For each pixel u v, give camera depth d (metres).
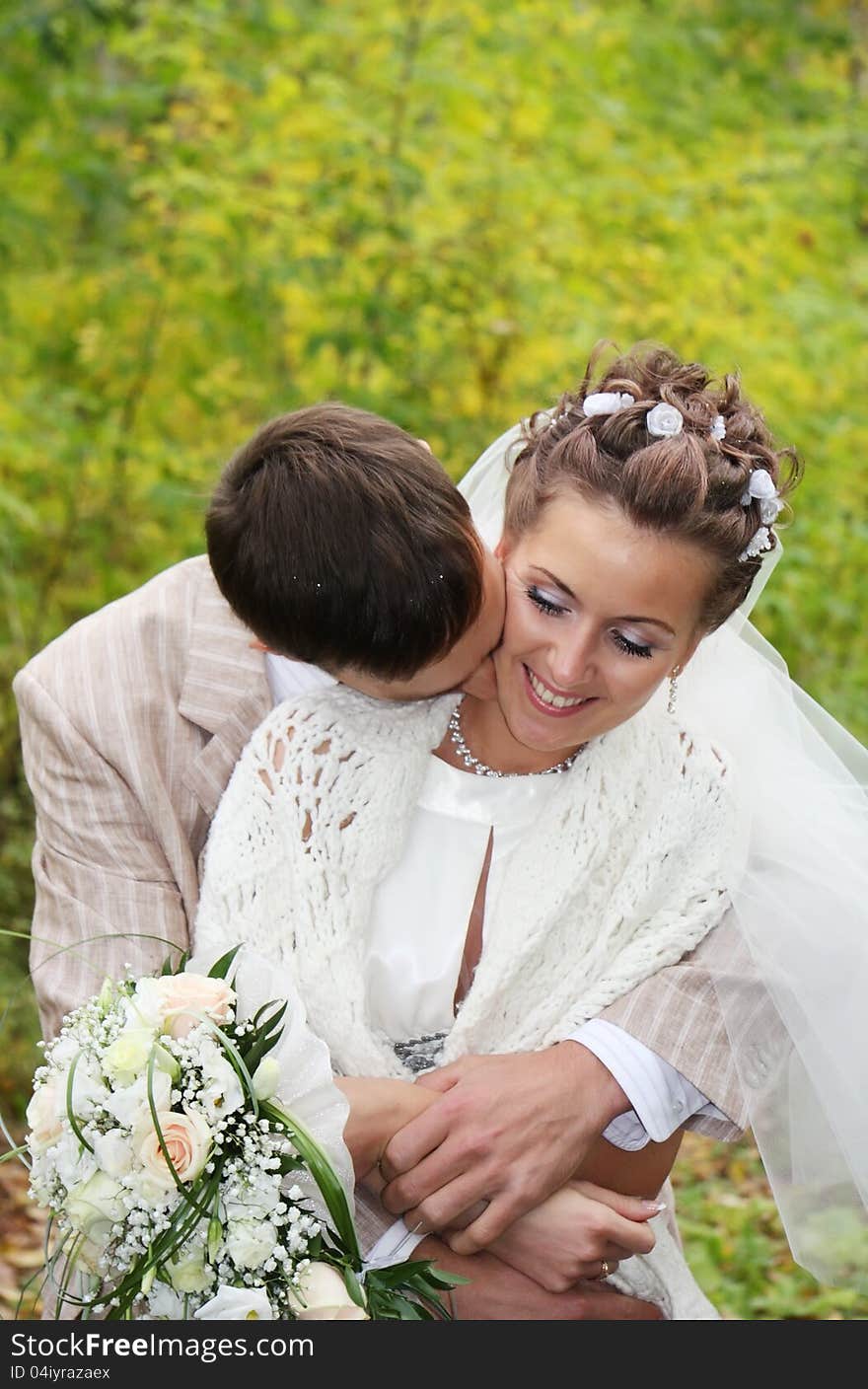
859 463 5.88
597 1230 2.18
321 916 2.23
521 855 2.33
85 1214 1.86
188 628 2.48
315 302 5.20
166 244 5.32
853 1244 2.34
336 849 2.26
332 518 2.04
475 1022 2.26
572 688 2.12
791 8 7.13
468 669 2.18
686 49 6.34
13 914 5.18
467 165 5.23
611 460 2.08
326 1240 2.05
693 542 2.08
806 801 2.43
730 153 6.02
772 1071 2.30
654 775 2.35
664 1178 2.38
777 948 2.28
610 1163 2.30
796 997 2.27
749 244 5.70
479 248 5.19
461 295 5.13
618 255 5.47
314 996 2.20
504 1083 2.17
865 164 6.14
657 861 2.31
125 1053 1.88
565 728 2.18
